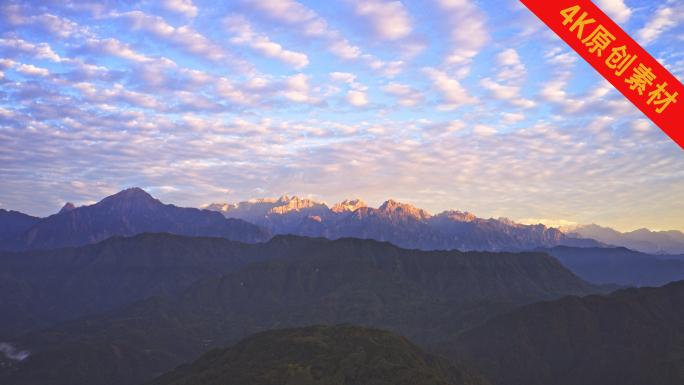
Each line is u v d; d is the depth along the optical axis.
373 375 167.38
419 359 194.38
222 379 176.00
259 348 199.75
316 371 171.12
